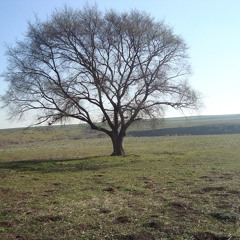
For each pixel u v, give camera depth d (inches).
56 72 1347.2
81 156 1592.0
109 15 1387.8
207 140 2253.9
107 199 618.2
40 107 1368.1
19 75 1348.4
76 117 1382.9
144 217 493.7
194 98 1462.8
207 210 526.6
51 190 716.7
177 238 408.5
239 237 408.8
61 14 1365.7
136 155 1428.4
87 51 1347.2
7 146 2514.8
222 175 877.8
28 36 1348.4
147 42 1395.2
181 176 880.9
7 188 743.7
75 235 422.6
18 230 441.4
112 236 416.5
